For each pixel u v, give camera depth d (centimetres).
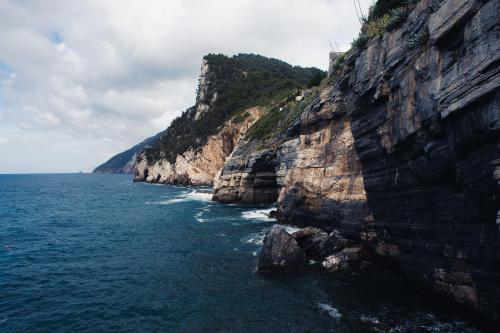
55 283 1988
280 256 2034
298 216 3073
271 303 1595
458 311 1367
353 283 1767
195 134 11788
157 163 14100
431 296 1525
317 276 1902
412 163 1502
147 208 5481
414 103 1413
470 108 1064
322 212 2641
